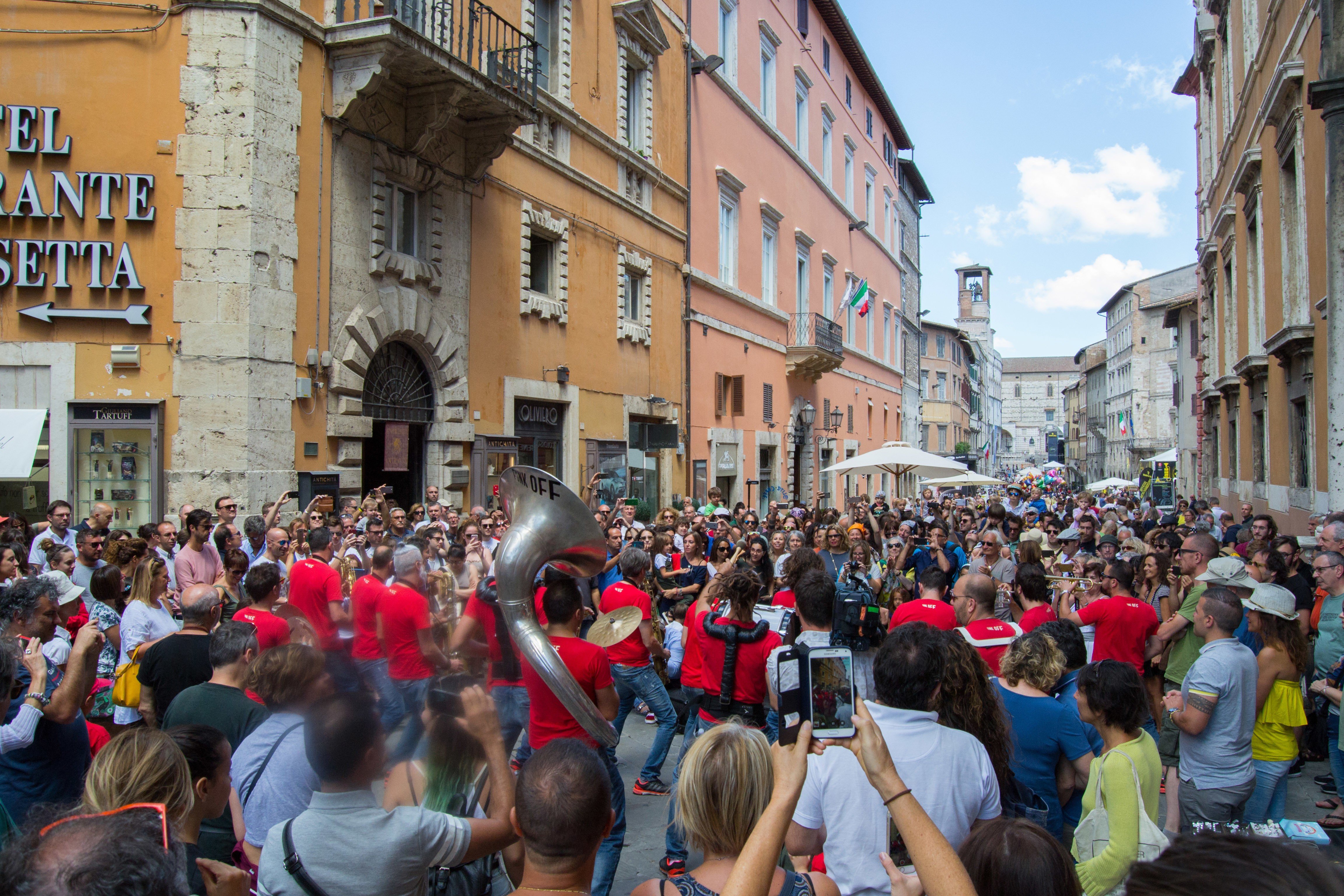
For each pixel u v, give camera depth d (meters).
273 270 10.20
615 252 18.39
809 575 5.57
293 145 10.47
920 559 11.27
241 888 2.76
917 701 3.11
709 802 2.46
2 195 9.71
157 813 2.02
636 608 5.60
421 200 12.80
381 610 5.69
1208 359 26.56
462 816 3.08
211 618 4.95
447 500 13.18
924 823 2.05
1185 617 6.43
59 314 9.73
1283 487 15.34
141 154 9.91
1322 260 12.16
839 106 35.84
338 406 11.13
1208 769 4.70
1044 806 3.94
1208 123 26.23
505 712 5.31
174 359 9.91
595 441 17.47
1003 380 138.12
